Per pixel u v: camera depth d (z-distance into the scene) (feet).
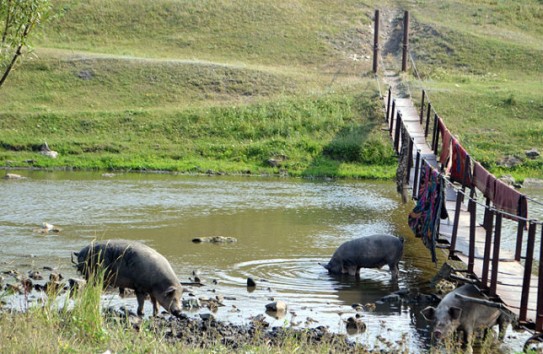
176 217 96.84
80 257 56.65
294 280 69.00
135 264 55.11
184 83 172.45
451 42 200.64
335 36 207.00
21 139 145.79
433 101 160.86
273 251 80.02
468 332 52.06
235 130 152.66
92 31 201.98
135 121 154.92
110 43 197.88
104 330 44.78
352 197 115.24
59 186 118.01
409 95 163.84
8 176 124.06
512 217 50.42
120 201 106.73
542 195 120.98
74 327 44.14
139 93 169.07
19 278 64.23
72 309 47.93
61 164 137.18
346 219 98.73
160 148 146.20
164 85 171.63
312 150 144.87
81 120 154.51
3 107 159.33
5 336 40.83
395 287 67.87
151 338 45.24
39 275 65.31
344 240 86.48
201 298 61.16
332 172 136.05
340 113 156.46
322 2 227.61
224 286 66.13
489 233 54.80
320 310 59.93
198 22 208.23
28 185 118.11
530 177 133.80
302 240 85.76
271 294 64.08
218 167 138.10
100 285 49.44
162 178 129.29
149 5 213.25
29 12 61.36
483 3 230.89
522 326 47.65
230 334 51.26
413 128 122.93
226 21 209.56
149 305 59.36
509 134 148.77
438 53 196.34
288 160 141.79
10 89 167.22
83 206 102.01
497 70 188.14
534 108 158.92
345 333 54.03
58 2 211.00
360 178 134.92
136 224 91.66
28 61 175.94
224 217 97.86
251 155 144.15
